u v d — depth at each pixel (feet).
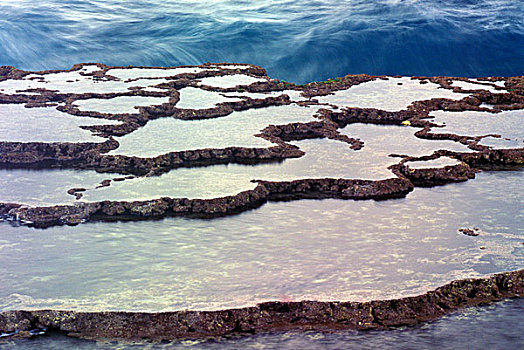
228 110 66.39
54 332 32.99
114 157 54.13
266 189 49.67
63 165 54.24
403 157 55.06
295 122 62.64
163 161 54.08
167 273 37.50
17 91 70.23
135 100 67.67
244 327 32.94
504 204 47.44
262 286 35.73
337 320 33.47
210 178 50.93
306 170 52.39
